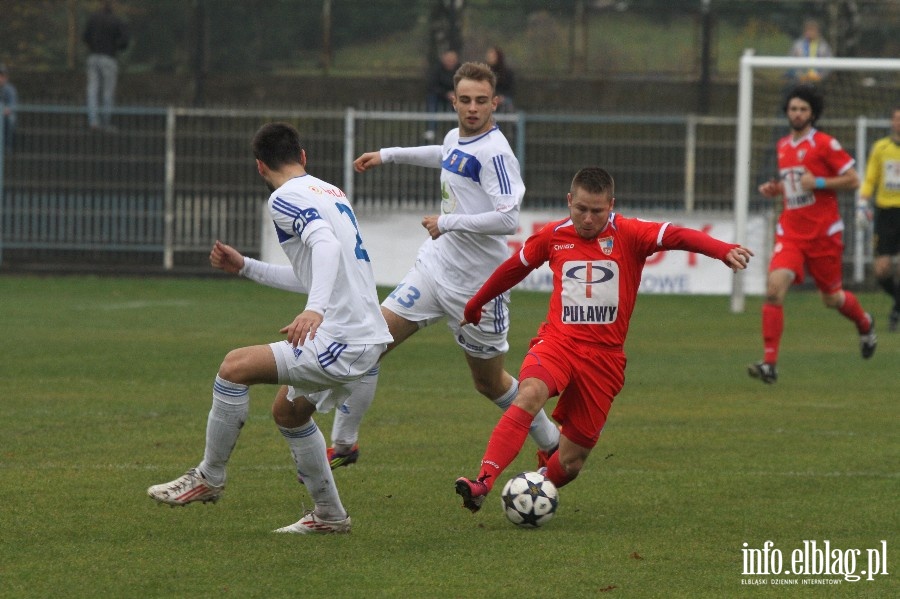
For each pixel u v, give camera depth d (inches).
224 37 3351.4
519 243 2792.8
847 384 1472.7
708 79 3282.5
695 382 1482.5
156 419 1159.0
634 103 3309.5
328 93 3356.3
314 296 692.1
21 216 2928.2
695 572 681.0
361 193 2854.3
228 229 2923.2
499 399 1010.7
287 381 723.4
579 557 708.7
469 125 960.9
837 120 2783.0
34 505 815.7
